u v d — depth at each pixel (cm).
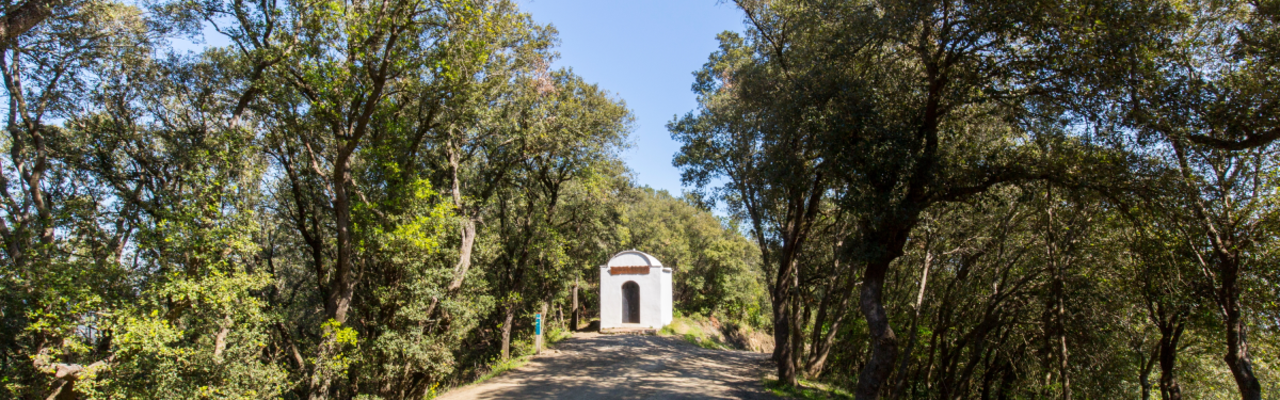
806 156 1264
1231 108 933
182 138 1557
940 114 1182
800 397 1468
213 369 1205
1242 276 1209
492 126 1791
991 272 1670
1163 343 1413
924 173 1089
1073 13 942
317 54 1368
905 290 2048
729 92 1750
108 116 1602
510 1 1545
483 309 1855
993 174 1143
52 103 1497
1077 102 1034
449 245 1780
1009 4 967
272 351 2052
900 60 1267
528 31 1628
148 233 1212
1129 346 1623
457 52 1409
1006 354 1864
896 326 1973
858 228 1450
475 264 2019
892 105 1220
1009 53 1081
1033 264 1630
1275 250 1153
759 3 1518
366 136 1627
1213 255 1171
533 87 1942
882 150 1026
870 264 1229
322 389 1416
